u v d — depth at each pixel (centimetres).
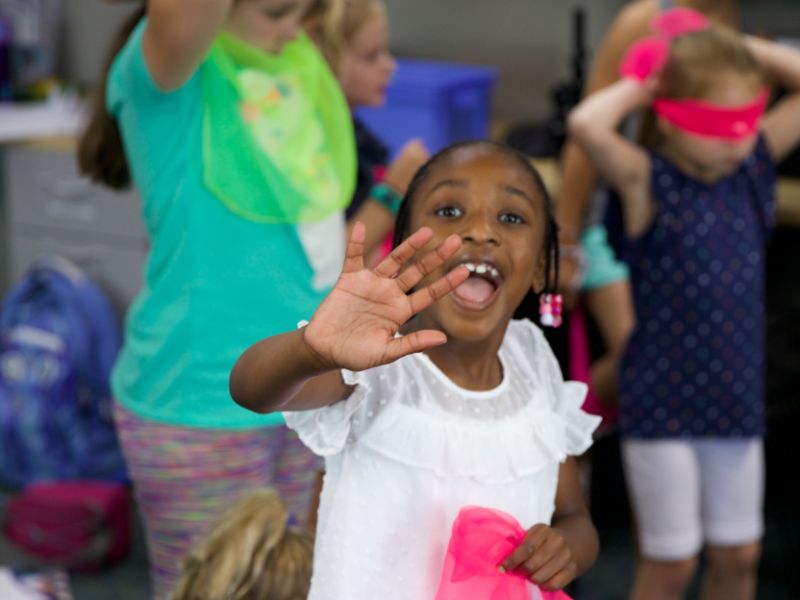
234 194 244
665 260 299
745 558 312
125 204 432
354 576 141
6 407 406
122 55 242
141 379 252
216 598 184
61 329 410
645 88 297
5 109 476
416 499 142
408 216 147
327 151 261
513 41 473
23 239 450
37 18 496
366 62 321
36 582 328
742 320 301
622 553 380
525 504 147
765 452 396
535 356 157
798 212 390
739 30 351
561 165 372
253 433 248
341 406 141
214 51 245
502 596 138
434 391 144
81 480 403
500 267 141
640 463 305
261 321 248
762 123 316
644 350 303
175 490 251
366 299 126
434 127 420
